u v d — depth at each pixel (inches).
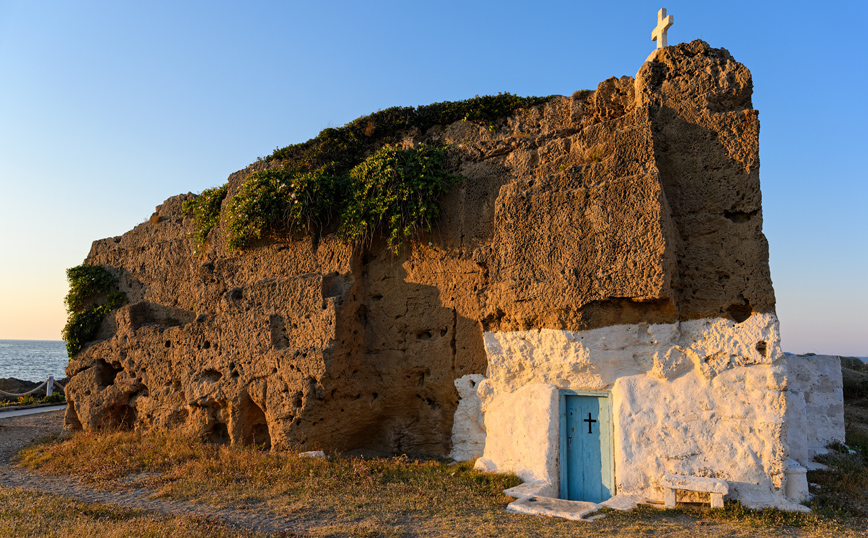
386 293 441.4
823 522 269.7
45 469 421.4
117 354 537.6
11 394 847.1
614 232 327.0
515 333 365.1
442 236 423.2
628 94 396.8
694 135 339.6
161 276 577.6
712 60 346.3
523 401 362.6
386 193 421.1
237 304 458.9
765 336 306.7
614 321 336.2
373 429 449.4
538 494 323.6
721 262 323.3
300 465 375.6
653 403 324.8
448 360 410.9
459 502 307.3
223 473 370.3
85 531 251.3
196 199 576.1
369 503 307.0
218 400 454.9
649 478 315.6
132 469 404.5
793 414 388.2
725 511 282.8
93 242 650.2
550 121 442.6
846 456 428.5
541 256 351.9
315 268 453.4
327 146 506.3
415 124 498.9
